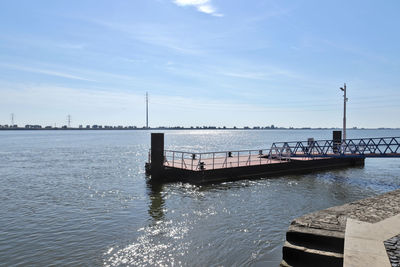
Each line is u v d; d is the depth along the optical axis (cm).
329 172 2889
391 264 530
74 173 2862
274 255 962
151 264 918
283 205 1591
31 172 2934
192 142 10844
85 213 1463
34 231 1212
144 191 1973
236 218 1359
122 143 9388
